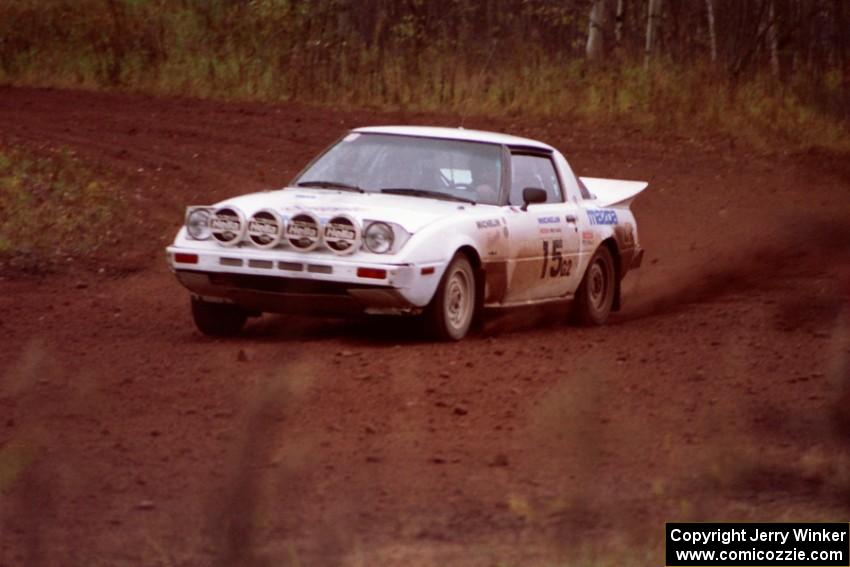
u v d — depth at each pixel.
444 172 35.69
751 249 53.16
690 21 113.56
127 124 73.81
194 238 33.19
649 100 84.31
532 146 38.09
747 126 81.81
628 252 41.75
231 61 88.50
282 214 32.28
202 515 19.41
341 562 17.69
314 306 32.31
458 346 32.62
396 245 31.67
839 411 25.27
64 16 94.00
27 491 20.55
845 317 37.00
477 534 18.78
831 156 77.94
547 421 24.78
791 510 19.84
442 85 84.12
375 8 106.25
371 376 28.55
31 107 77.00
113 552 18.02
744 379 28.62
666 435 23.92
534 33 102.00
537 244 36.34
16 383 28.12
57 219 52.16
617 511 19.77
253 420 23.58
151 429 24.22
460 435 23.94
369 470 21.75
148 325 36.78
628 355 31.75
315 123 77.31
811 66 98.50
